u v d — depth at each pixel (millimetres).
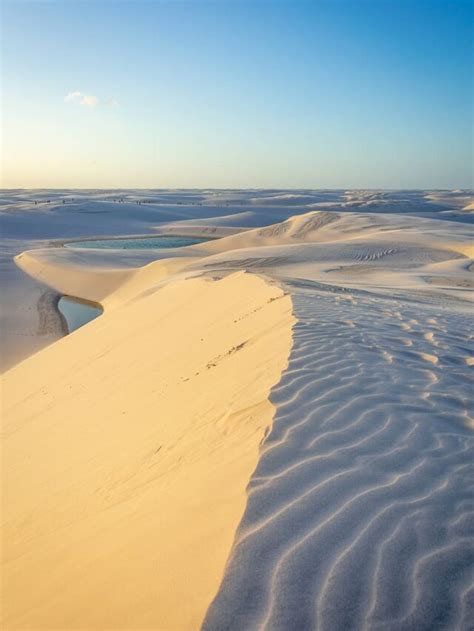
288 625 1956
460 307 14258
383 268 31828
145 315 16453
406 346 6414
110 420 7637
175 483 3717
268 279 14766
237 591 2100
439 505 2760
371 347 6074
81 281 39562
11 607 3340
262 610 2018
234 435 4016
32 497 6109
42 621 2768
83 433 7719
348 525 2545
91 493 5066
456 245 38281
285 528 2498
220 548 2410
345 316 8375
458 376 5199
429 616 2041
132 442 6000
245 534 2449
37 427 9383
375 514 2646
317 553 2334
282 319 8219
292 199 152875
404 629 1974
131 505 3875
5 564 4453
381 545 2410
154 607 2213
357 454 3307
